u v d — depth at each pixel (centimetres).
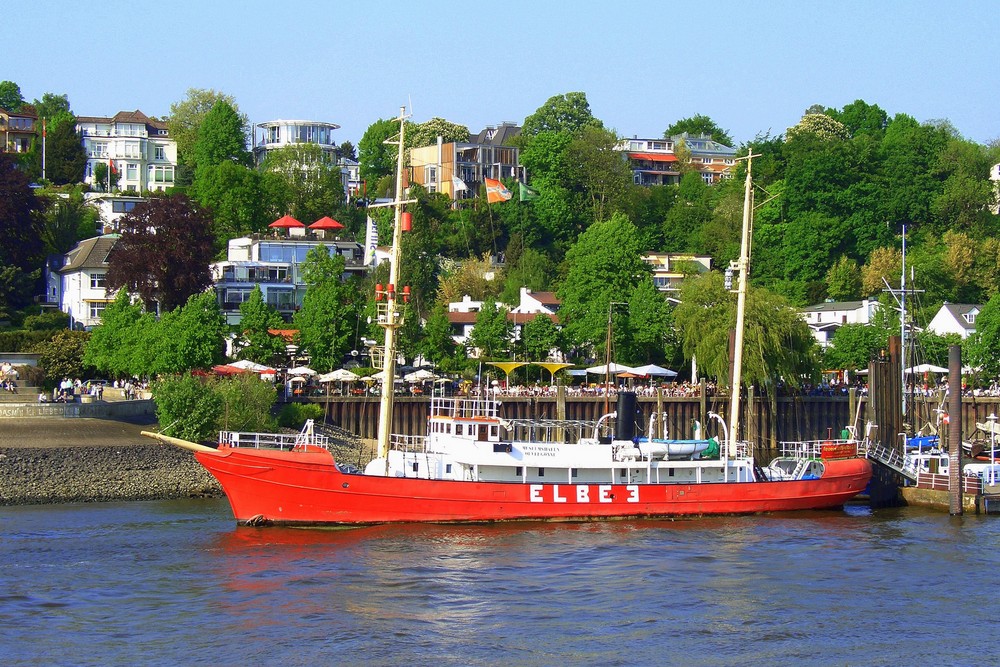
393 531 13738
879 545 13575
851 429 17150
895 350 17812
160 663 9531
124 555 12631
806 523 14738
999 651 10062
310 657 9712
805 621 10731
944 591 11700
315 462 13675
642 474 14788
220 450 13738
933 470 16500
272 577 11869
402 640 10112
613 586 11738
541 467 14388
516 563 12494
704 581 11944
